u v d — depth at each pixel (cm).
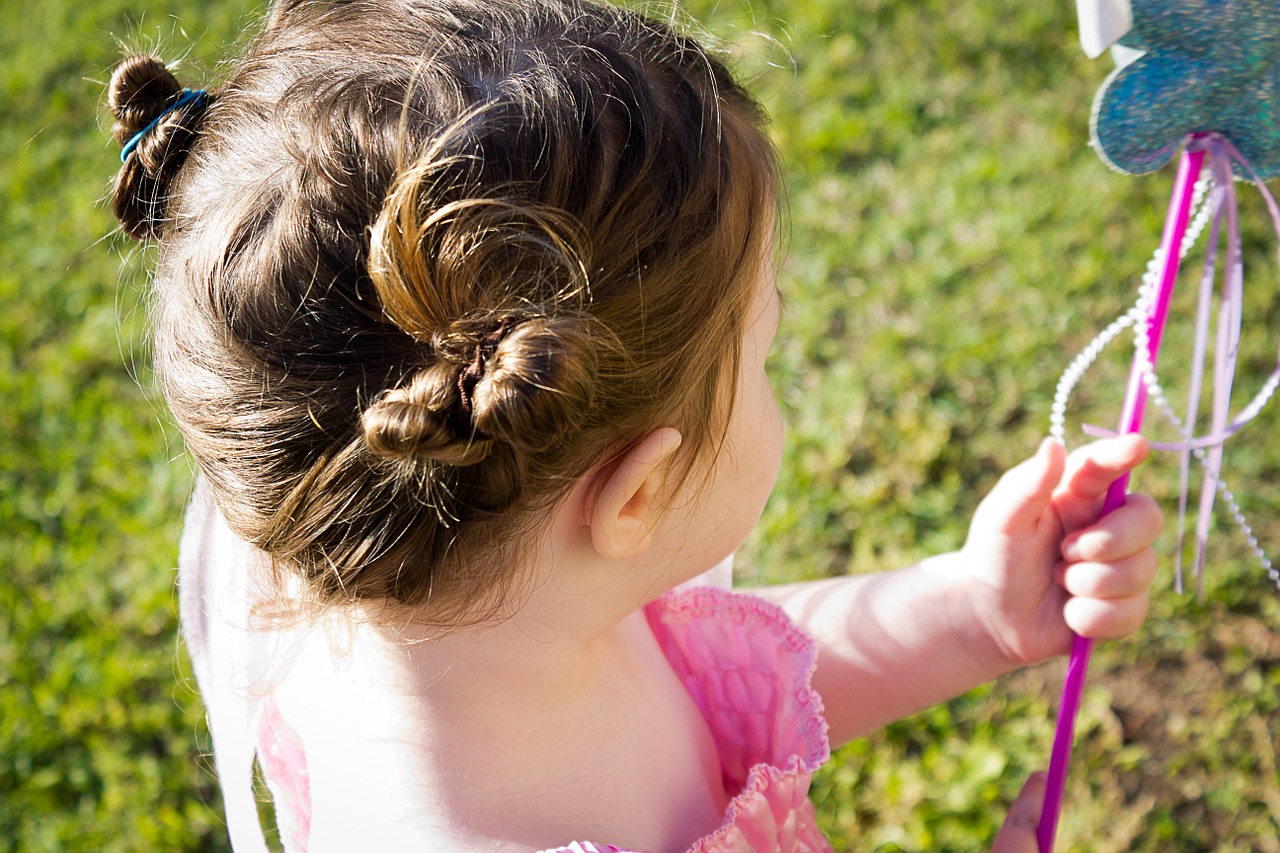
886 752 208
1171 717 210
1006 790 203
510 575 88
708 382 90
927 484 245
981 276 276
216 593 128
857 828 201
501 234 77
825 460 247
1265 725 207
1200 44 99
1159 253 110
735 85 102
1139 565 122
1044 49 325
